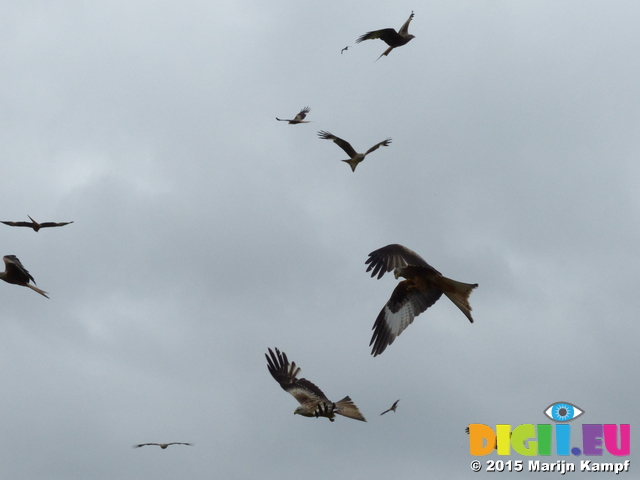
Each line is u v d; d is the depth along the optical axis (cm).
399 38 2586
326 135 3134
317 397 2031
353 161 3111
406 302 1652
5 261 2092
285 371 2105
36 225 2331
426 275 1605
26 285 2112
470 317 1587
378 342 1655
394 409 2853
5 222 2327
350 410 1972
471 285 1585
